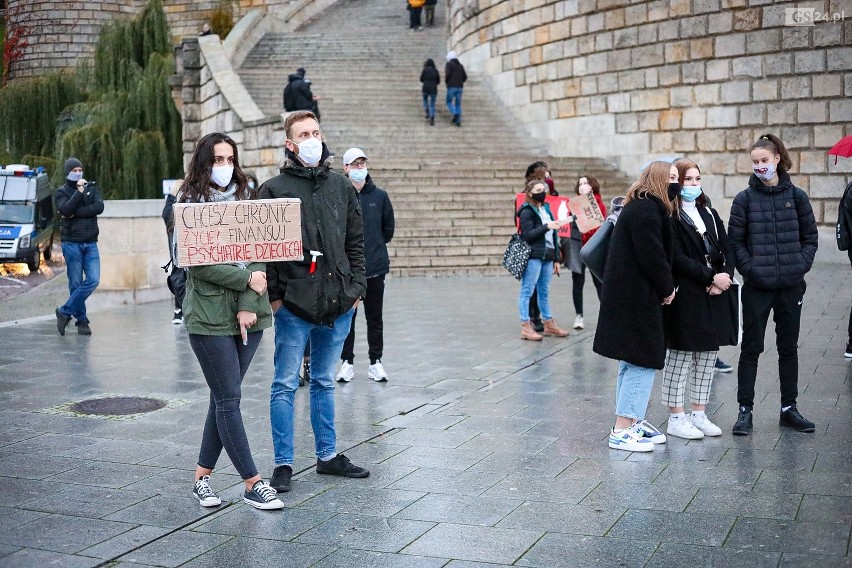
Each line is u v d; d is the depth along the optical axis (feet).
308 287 17.63
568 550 14.90
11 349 34.37
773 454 20.03
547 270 35.55
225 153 16.96
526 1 88.63
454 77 85.56
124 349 34.37
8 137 106.73
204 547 15.25
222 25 121.60
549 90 86.69
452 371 29.63
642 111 77.87
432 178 70.59
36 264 80.64
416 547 15.15
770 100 68.74
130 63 101.14
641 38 77.56
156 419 23.81
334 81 92.43
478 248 63.16
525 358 31.65
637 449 20.36
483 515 16.57
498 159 76.69
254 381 28.45
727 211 72.08
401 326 39.14
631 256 20.25
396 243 63.36
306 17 121.29
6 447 21.18
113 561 14.69
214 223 16.58
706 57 72.64
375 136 81.61
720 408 24.30
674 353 21.50
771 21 68.33
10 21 157.99
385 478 18.79
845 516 16.17
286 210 17.01
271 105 86.74
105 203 47.91
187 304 16.93
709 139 72.95
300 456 20.42
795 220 21.80
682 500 17.17
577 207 34.17
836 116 65.21
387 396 26.22
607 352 20.40
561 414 23.86
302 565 14.48
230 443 16.98
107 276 48.06
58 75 107.55
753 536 15.34
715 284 20.62
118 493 17.97
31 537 15.66
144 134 89.25
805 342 32.78
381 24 119.55
